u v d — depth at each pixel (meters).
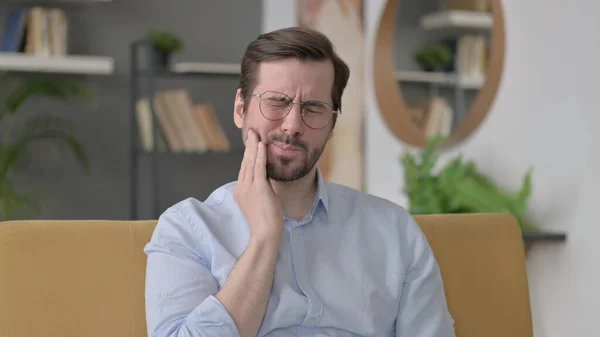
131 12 5.93
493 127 3.52
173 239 1.82
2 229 1.83
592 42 2.94
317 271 1.87
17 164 5.70
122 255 1.88
